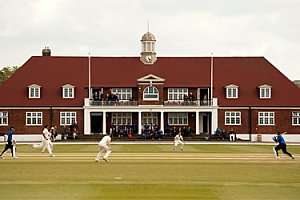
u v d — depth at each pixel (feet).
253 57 313.73
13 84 294.25
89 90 289.94
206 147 206.59
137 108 284.20
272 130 288.51
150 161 133.49
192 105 285.02
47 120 287.07
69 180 95.55
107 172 107.55
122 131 276.82
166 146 212.84
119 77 299.79
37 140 285.23
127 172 107.65
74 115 287.69
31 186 88.94
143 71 303.68
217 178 98.99
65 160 136.05
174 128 281.33
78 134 279.28
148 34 309.01
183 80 298.56
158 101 285.64
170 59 311.27
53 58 309.22
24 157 146.41
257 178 99.25
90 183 92.07
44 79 297.53
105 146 130.93
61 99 290.35
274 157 150.30
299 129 288.51
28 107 286.05
